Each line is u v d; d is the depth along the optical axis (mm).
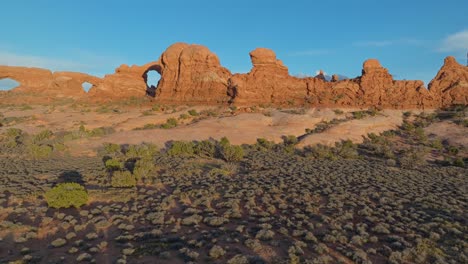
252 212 25547
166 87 110812
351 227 22203
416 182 37594
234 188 33219
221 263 16969
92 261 16828
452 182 38156
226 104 97688
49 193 26328
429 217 24828
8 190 31000
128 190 32188
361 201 28875
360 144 67500
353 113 86500
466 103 89375
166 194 31391
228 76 107688
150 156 50906
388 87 96688
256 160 49938
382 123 79438
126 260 17250
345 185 34844
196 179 37125
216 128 75250
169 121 83188
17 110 107500
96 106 111625
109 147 55375
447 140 68312
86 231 21828
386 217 24297
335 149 60094
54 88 144250
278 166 45406
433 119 82500
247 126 77000
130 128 79938
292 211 25969
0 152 54094
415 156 53188
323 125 77688
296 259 17297
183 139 67250
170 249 18719
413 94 94000
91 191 30781
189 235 21141
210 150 54594
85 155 54750
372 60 101250
